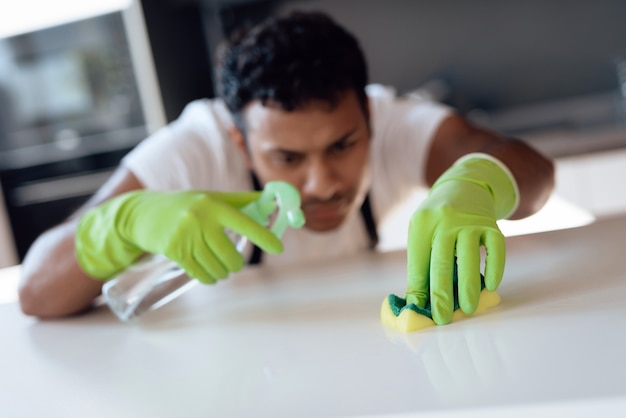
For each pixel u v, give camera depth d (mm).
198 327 642
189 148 1082
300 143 863
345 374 443
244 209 700
